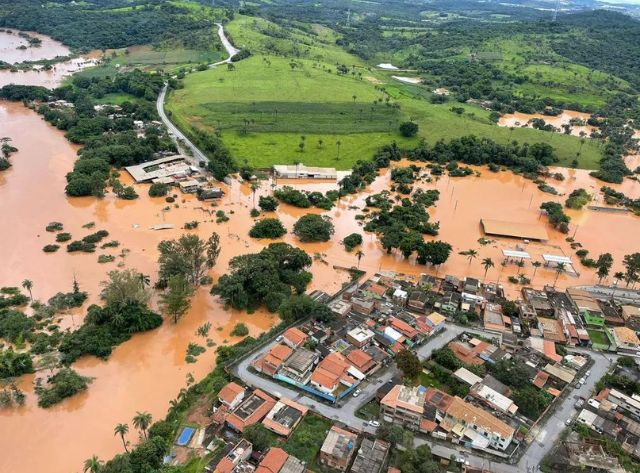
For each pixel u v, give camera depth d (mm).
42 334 120250
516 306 139250
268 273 138875
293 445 93438
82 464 90250
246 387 107000
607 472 91625
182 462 90000
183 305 127188
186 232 173125
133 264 152250
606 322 136250
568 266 167125
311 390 106688
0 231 166750
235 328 127812
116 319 120750
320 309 129375
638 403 107375
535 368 116062
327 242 174250
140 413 97875
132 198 195125
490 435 95438
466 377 112125
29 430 97062
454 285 147375
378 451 91312
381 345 123438
